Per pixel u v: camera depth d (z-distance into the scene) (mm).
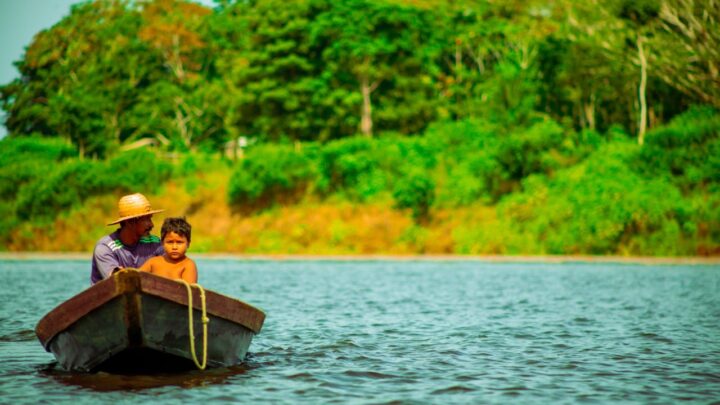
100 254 14867
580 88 81688
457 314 24578
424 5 93938
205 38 98062
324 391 13109
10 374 14594
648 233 57656
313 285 35531
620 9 77188
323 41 80625
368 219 63594
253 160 66875
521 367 15453
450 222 62562
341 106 79312
